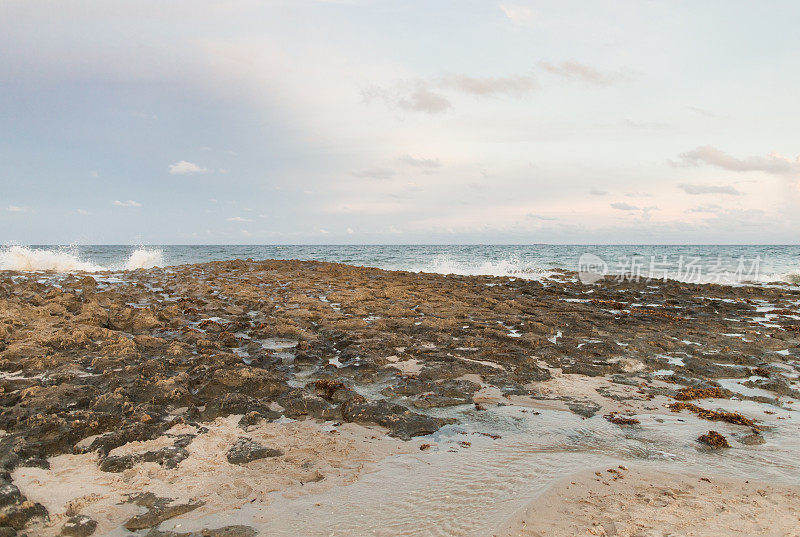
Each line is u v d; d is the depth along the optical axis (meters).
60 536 4.14
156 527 4.33
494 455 5.84
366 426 6.71
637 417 7.17
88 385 7.46
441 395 7.88
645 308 17.38
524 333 12.44
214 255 59.00
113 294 15.82
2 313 11.55
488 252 76.69
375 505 4.70
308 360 9.45
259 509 4.62
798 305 19.09
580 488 4.97
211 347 10.13
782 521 4.33
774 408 7.69
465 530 4.26
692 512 4.48
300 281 22.30
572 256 61.25
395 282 23.05
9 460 5.21
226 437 6.19
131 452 5.64
